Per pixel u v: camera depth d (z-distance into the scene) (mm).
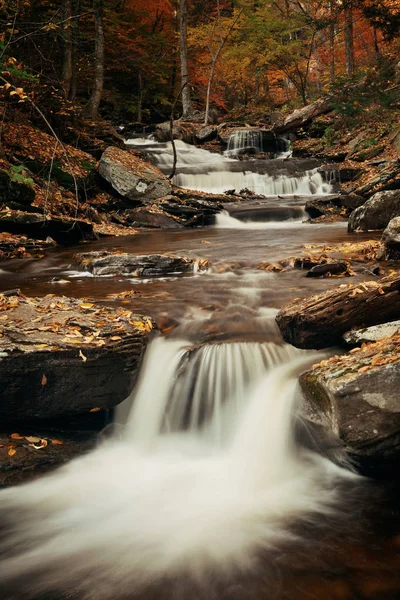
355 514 3414
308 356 4840
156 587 2850
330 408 3711
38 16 15328
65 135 18609
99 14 22781
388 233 8031
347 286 5062
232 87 37875
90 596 2807
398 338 4148
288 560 2988
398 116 20938
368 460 3617
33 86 15820
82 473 4102
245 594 2752
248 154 24500
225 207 15297
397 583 2754
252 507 3586
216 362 4797
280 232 12164
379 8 18312
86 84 28281
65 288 7375
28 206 12203
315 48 31703
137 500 3760
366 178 17953
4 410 4281
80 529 3441
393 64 20188
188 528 3387
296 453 4184
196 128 27734
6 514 3617
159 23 34375
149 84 32906
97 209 15180
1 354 4180
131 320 5098
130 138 26891
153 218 14398
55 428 4523
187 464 4285
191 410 4730
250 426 4445
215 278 7645
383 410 3514
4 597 2818
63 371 4328
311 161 20781
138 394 4781
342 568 2889
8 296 5891
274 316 5637
